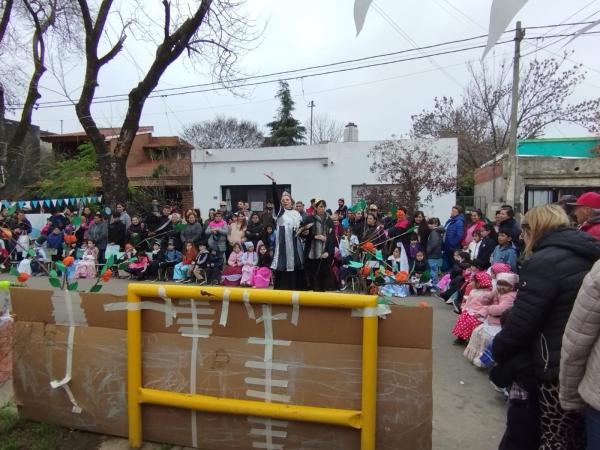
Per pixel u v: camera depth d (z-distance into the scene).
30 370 3.14
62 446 2.92
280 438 2.66
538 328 2.20
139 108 14.20
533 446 2.37
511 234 6.27
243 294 2.61
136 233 10.59
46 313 3.09
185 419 2.81
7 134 24.67
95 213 12.09
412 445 2.50
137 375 2.83
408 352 2.48
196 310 2.75
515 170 14.40
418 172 15.70
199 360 2.76
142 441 2.90
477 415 3.51
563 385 1.91
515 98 14.17
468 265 7.41
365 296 2.46
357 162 17.58
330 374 2.56
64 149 27.27
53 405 3.11
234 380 2.70
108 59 13.99
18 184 18.64
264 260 9.34
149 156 29.16
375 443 2.52
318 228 6.91
